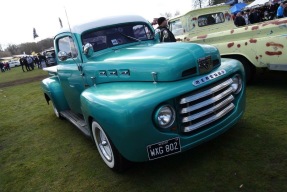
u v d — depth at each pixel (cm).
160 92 261
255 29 500
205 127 286
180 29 764
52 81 547
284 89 517
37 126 573
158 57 290
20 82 1555
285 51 454
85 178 326
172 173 298
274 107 431
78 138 458
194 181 278
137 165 325
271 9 1555
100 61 348
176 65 276
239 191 251
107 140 299
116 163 305
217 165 296
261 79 613
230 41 547
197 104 274
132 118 251
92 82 360
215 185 265
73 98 452
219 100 296
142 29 430
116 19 414
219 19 773
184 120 269
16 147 471
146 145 259
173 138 266
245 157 301
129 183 298
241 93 333
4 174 377
